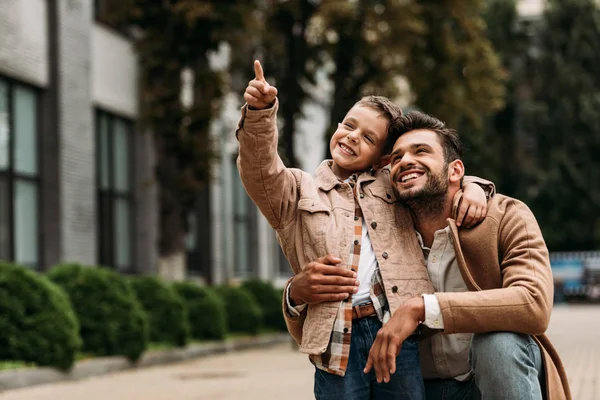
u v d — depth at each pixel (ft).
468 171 88.33
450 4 64.39
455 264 11.41
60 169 51.88
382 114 11.85
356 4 58.23
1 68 47.24
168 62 53.98
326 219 11.25
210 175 55.83
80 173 54.19
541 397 10.66
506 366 10.40
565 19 154.20
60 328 33.37
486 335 10.62
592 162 151.84
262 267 89.20
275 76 60.95
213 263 76.74
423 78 64.23
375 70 60.13
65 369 33.58
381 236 11.27
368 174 11.85
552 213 150.51
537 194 151.43
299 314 11.35
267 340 58.13
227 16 53.78
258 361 43.78
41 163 51.67
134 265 64.59
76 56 54.08
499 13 154.40
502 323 10.43
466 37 66.28
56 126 51.83
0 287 32.91
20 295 33.12
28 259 50.52
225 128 75.56
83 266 39.47
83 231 54.19
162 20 54.19
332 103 61.62
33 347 32.94
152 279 45.83
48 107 51.85
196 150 54.85
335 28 57.93
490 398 10.50
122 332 38.83
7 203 48.55
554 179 149.69
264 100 10.72
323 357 10.98
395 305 10.91
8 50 47.80
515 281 10.70
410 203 11.46
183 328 45.39
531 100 155.53
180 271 56.03
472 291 11.00
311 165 93.09
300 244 11.32
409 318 10.41
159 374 36.91
